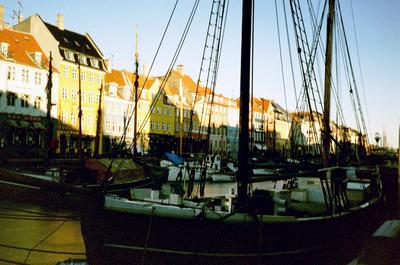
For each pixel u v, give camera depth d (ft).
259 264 24.61
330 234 29.58
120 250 24.48
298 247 26.50
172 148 213.87
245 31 26.30
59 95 155.53
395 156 91.81
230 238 24.08
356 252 36.35
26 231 46.80
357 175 53.42
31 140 141.69
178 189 33.86
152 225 23.75
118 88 188.44
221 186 104.22
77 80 164.35
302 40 32.99
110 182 29.66
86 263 28.66
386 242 23.39
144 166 77.36
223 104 256.93
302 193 38.14
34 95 145.07
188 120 228.43
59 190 32.09
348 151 56.13
